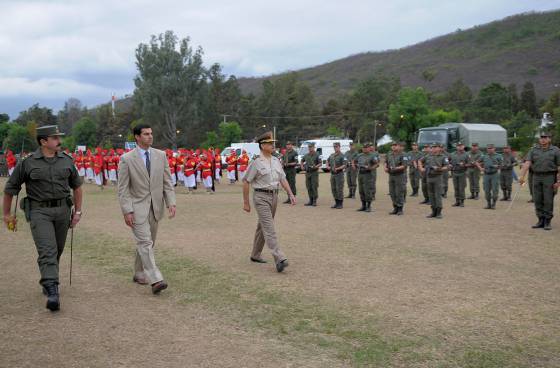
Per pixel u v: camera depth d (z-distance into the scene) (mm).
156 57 62656
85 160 27641
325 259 8117
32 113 98312
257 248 7887
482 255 8414
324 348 4516
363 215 13758
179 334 4836
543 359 4305
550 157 11000
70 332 4867
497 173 15336
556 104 92062
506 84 151750
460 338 4754
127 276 7078
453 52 193375
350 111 88062
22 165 5605
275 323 5156
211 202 17188
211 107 70688
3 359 4234
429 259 8109
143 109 62781
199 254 8531
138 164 6172
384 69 193750
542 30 192250
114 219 12812
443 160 13016
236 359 4262
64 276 7039
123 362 4188
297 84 107688
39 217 5625
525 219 12898
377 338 4754
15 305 5711
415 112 57812
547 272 7258
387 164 13984
